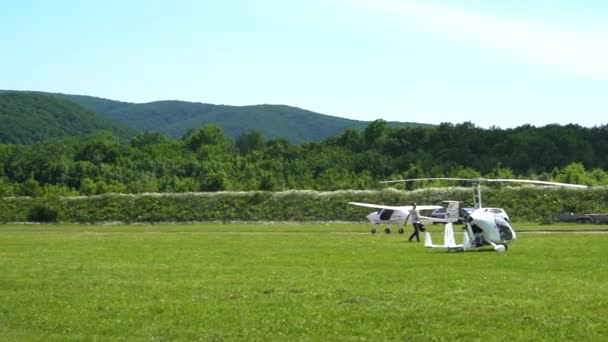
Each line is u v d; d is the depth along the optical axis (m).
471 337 17.12
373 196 85.56
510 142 124.00
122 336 17.94
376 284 25.17
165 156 136.75
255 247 43.00
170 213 87.38
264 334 17.80
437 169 113.31
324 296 22.67
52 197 95.12
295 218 83.44
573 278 26.06
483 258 33.69
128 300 22.70
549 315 19.19
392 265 31.33
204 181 106.25
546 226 65.31
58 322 19.58
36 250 42.50
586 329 17.59
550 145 120.50
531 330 17.64
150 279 27.61
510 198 79.88
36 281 27.39
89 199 92.69
